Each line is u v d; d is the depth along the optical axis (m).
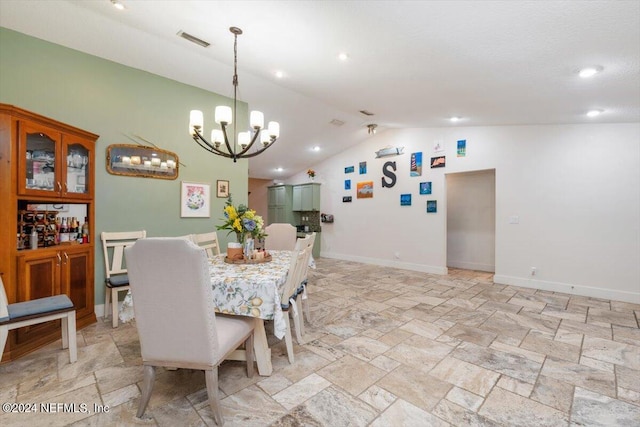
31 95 2.83
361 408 1.79
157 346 1.63
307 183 7.70
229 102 4.39
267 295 1.94
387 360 2.36
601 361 2.36
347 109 4.66
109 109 3.31
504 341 2.71
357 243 6.90
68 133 2.78
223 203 4.33
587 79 2.51
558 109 3.48
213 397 1.62
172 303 1.57
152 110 3.64
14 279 2.33
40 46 2.88
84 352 2.45
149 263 1.54
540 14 1.72
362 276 5.34
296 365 2.28
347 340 2.72
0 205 2.26
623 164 3.93
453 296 4.11
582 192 4.20
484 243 5.87
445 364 2.31
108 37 2.91
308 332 2.90
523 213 4.65
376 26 2.15
